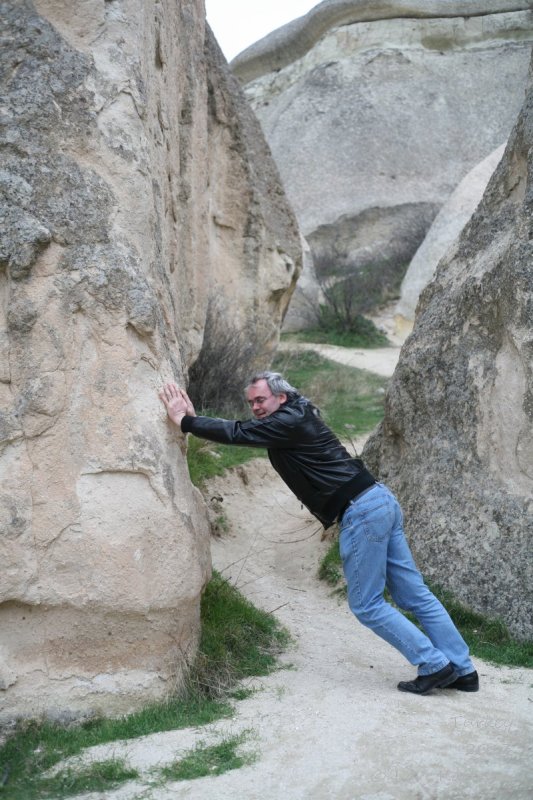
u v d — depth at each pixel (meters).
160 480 4.17
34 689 3.94
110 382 4.11
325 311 17.66
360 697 4.23
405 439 6.09
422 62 25.41
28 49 4.12
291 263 11.25
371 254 22.11
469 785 3.40
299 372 13.04
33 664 3.96
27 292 4.01
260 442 4.32
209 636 4.64
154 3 5.38
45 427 3.99
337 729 3.85
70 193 4.11
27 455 3.98
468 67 25.25
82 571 3.99
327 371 13.09
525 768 3.49
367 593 4.36
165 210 5.73
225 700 4.25
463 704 4.17
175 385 4.37
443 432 5.79
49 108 4.11
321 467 4.39
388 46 25.70
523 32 25.56
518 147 5.77
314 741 3.75
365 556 4.33
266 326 11.08
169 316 4.68
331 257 21.91
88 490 4.04
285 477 4.49
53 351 4.02
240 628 4.90
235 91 10.91
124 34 4.38
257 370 10.84
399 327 17.22
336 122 24.45
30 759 3.68
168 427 4.30
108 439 4.08
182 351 5.70
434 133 24.12
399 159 23.72
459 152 23.91
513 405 5.29
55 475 4.00
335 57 26.08
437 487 5.69
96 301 4.10
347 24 26.19
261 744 3.75
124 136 4.30
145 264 4.36
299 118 24.98
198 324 7.98
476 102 24.62
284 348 14.73
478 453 5.52
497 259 5.58
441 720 3.95
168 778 3.51
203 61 7.98
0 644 3.93
